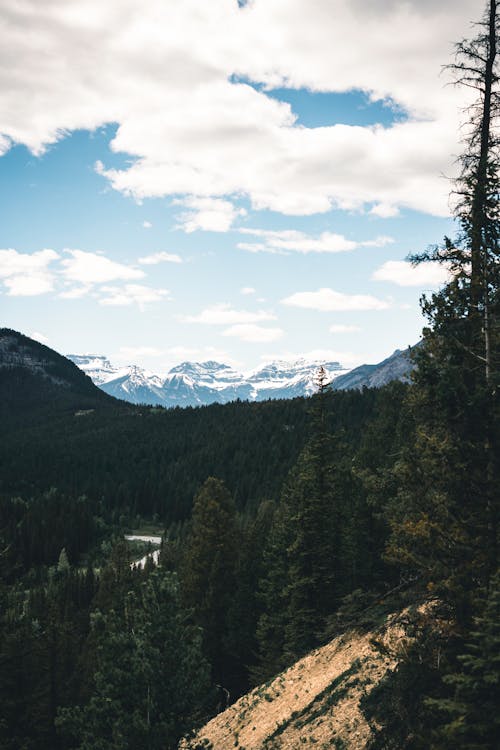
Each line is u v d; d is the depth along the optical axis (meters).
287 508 40.53
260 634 36.62
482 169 12.53
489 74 14.06
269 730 21.84
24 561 128.25
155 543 148.00
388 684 15.80
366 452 34.22
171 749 19.97
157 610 21.67
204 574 44.12
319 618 29.77
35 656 31.86
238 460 197.00
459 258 12.90
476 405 11.53
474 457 11.78
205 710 24.45
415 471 12.67
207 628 41.47
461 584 11.52
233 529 46.69
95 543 149.88
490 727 9.25
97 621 26.20
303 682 24.27
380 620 22.77
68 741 32.09
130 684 20.50
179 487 189.62
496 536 11.33
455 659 11.29
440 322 12.85
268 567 42.06
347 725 17.06
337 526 31.52
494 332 12.15
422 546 12.48
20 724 29.42
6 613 30.80
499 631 9.49
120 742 19.28
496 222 12.55
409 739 12.90
